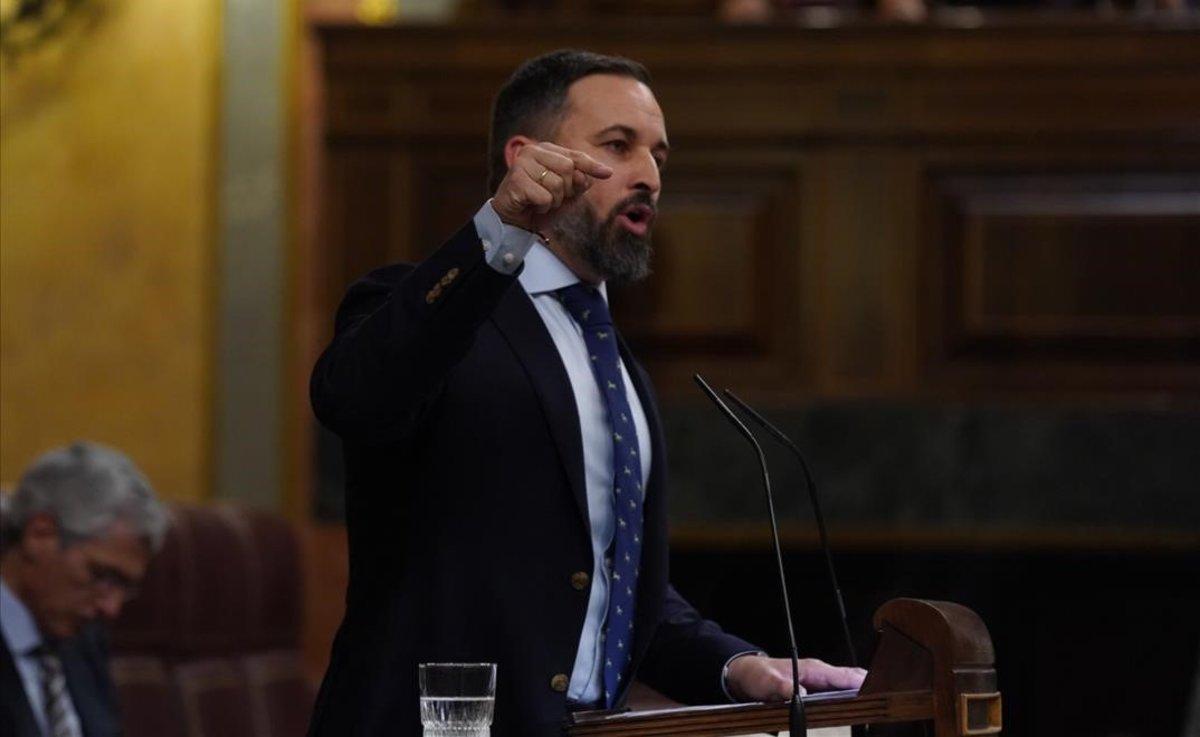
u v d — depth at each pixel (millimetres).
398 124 21094
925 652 7512
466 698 7352
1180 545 20141
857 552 20547
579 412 8438
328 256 21188
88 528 13328
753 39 20703
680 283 20766
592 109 8906
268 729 18266
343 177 21188
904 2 21016
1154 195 20547
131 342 21891
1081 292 20516
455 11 22406
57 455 13555
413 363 7457
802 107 20750
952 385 20547
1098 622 20719
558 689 7867
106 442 21812
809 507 20234
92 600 13555
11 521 13414
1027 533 20172
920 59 20625
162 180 21969
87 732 13836
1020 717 20703
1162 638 20641
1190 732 20297
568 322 8773
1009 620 20734
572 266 8812
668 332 20703
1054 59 20562
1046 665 20672
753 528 20188
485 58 21000
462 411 8148
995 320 20562
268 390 21766
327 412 7699
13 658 13164
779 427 20375
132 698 16688
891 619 7656
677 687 9000
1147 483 20219
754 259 20750
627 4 21828
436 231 21062
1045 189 20641
